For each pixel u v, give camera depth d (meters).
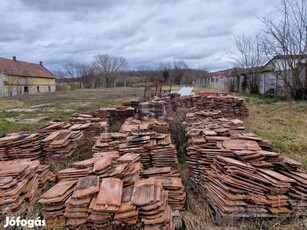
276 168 2.92
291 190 2.58
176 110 8.05
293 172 2.85
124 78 46.53
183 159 4.18
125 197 2.41
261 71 15.74
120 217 2.19
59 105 14.49
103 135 4.21
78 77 45.16
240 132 4.43
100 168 2.75
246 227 2.42
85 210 2.28
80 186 2.45
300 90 11.04
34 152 4.13
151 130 4.34
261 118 7.84
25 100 18.94
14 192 2.56
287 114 8.06
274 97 13.16
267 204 2.46
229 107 8.17
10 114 10.93
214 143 3.59
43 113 11.11
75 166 2.96
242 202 2.48
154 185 2.56
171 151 3.58
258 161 2.89
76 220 2.26
